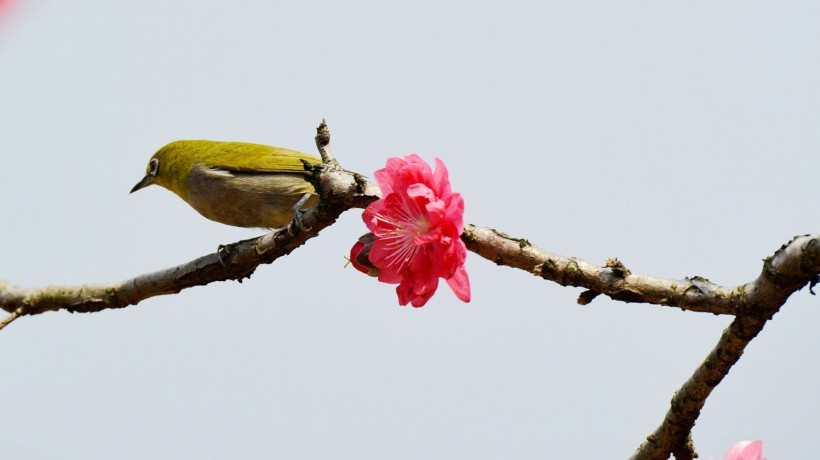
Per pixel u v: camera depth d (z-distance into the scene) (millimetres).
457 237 5324
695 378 6219
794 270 5215
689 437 6641
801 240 5223
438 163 5488
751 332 5691
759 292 5480
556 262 6230
